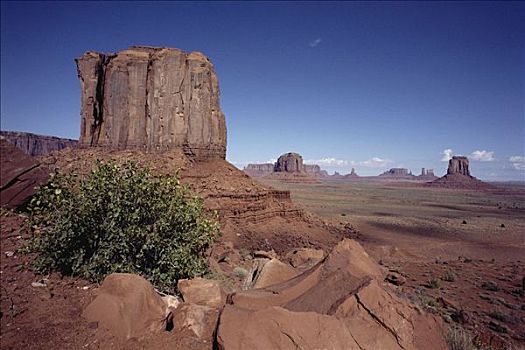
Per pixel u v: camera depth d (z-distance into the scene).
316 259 19.86
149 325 5.94
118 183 8.84
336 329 5.46
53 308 6.22
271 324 5.38
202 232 10.35
